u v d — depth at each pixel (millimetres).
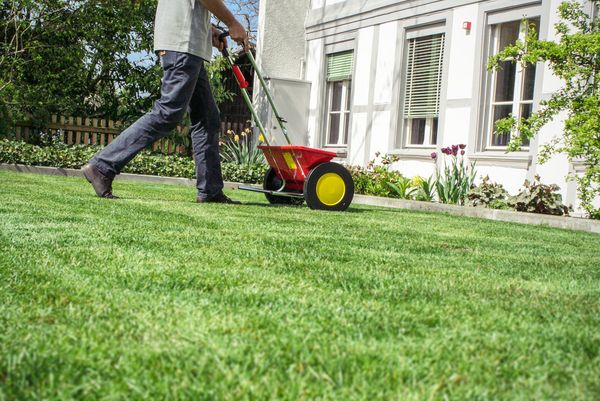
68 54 11562
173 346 1379
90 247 2662
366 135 10812
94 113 12555
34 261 2293
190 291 1915
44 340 1391
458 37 8898
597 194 6898
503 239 4148
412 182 8484
